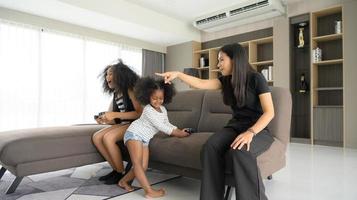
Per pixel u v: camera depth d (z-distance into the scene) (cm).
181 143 161
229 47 143
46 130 186
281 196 161
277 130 170
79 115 463
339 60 367
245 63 140
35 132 178
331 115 372
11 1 353
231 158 120
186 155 155
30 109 403
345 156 289
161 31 496
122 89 200
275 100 174
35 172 165
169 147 166
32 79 405
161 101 178
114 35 511
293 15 427
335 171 222
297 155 295
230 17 470
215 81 162
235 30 522
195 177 159
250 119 140
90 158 190
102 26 463
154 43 589
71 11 391
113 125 202
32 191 169
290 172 219
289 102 183
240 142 119
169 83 180
